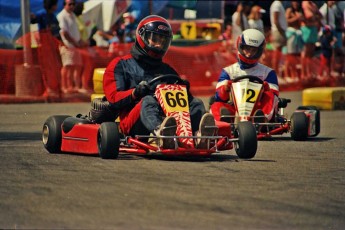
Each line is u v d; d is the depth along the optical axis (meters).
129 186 21.14
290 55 62.41
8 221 17.39
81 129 26.97
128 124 26.84
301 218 18.19
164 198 19.64
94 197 19.73
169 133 25.06
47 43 53.38
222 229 16.92
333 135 35.94
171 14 64.38
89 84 54.44
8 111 46.69
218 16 63.38
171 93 26.06
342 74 66.50
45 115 44.28
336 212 18.88
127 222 17.27
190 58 60.69
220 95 34.28
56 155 27.53
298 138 33.50
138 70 27.73
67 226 16.92
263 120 32.62
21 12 52.94
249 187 21.38
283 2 61.38
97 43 56.44
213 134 25.59
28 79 53.19
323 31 64.94
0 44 53.81
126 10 57.28
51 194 20.14
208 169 24.27
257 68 35.28
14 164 25.28
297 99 55.44
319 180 22.88
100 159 26.17
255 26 60.56
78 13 54.06
